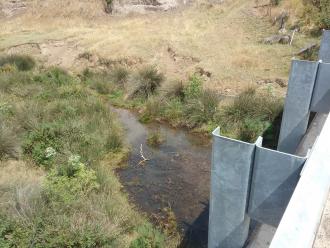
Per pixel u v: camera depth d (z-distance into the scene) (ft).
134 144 23.63
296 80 14.53
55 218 12.85
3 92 29.63
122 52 39.47
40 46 44.42
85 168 17.54
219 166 8.16
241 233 8.64
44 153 19.15
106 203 15.30
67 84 33.99
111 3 56.08
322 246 5.57
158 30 45.37
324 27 35.81
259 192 7.82
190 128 25.48
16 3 58.54
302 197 5.39
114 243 12.76
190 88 27.73
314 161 6.33
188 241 14.70
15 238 12.02
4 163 18.30
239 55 34.27
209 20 46.52
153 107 27.89
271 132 22.24
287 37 36.14
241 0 49.24
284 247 4.54
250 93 26.27
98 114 26.12
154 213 16.57
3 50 44.21
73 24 53.26
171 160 21.50
